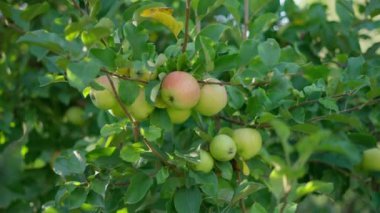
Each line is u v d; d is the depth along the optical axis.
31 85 2.38
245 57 1.65
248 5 2.01
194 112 1.65
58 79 1.63
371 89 1.77
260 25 1.85
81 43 1.54
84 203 1.69
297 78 1.97
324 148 1.28
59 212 1.70
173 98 1.55
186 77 1.56
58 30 2.04
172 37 2.26
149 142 1.64
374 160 1.92
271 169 1.78
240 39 1.88
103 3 1.85
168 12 1.61
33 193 2.38
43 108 2.47
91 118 2.49
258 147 1.67
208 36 1.67
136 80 1.55
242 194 1.61
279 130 1.25
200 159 1.61
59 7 2.30
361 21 2.19
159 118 1.60
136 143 1.64
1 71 2.42
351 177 2.05
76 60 1.50
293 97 1.85
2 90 2.42
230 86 1.71
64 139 2.44
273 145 2.01
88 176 1.70
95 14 1.70
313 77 1.75
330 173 2.02
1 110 2.44
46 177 2.41
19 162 2.46
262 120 1.67
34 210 2.43
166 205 1.67
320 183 1.38
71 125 2.48
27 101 2.44
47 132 2.54
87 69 1.45
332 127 1.95
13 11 2.05
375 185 2.00
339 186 2.01
